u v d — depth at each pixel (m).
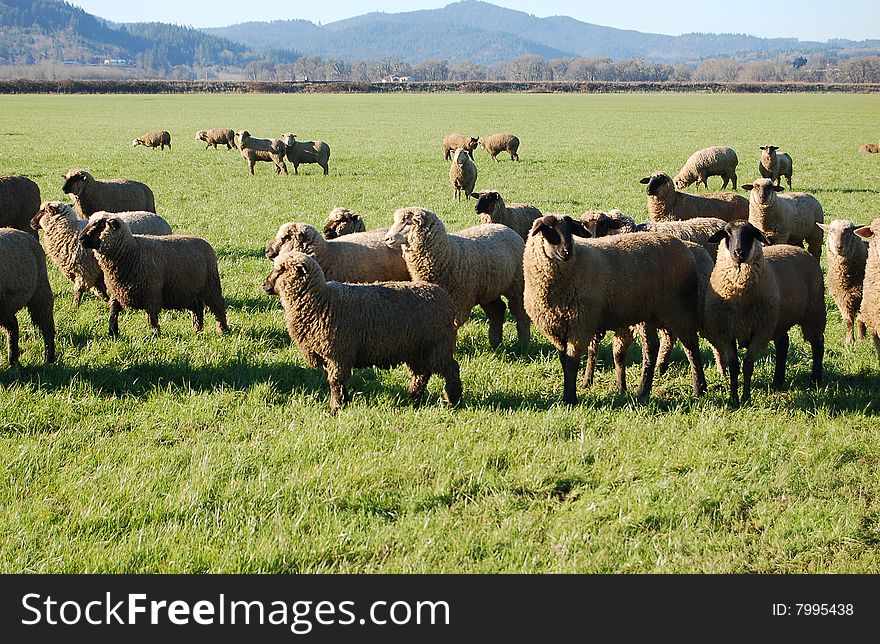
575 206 23.50
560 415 7.91
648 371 9.09
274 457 6.97
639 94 148.12
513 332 11.32
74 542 5.66
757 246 8.22
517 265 10.99
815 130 58.59
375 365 8.38
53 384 8.69
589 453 7.17
